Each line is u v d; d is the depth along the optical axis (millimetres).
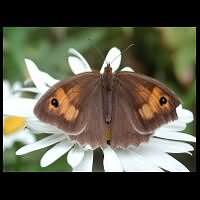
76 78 271
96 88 274
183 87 407
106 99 273
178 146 285
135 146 274
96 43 414
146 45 416
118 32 415
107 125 272
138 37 416
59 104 266
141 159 276
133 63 419
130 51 417
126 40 417
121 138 273
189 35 408
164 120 271
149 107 272
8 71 396
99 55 414
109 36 416
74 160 266
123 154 278
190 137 288
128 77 276
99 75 276
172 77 415
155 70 418
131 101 275
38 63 403
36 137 346
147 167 273
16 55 399
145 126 272
